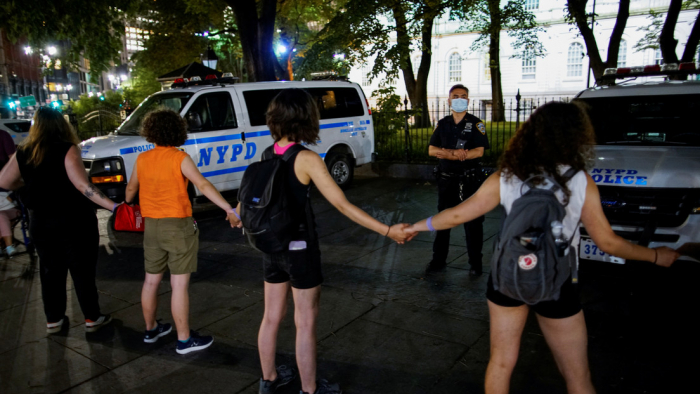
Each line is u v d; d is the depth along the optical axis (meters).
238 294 4.66
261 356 2.88
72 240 3.72
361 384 3.07
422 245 5.95
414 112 11.66
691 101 5.06
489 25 17.86
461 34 40.84
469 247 4.78
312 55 15.73
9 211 5.94
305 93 2.59
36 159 3.53
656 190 3.96
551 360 3.25
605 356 3.27
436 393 2.96
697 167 3.97
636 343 3.42
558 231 1.87
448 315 4.00
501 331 2.14
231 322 4.05
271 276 2.72
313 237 2.61
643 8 33.84
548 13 37.12
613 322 3.74
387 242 6.12
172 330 3.92
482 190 2.17
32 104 30.08
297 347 2.69
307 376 2.71
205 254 5.93
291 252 2.54
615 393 2.86
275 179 2.45
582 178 1.99
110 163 6.90
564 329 2.07
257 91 8.38
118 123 15.41
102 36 13.05
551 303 2.04
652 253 2.12
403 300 4.34
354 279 4.89
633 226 4.06
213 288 4.83
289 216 2.47
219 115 7.91
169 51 20.84
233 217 3.23
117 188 6.93
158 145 3.36
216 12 19.20
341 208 2.51
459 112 4.62
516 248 1.88
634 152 4.50
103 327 4.04
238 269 5.36
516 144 2.06
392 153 11.73
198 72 13.65
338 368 3.26
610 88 5.55
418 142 12.18
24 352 3.64
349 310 4.17
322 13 22.50
